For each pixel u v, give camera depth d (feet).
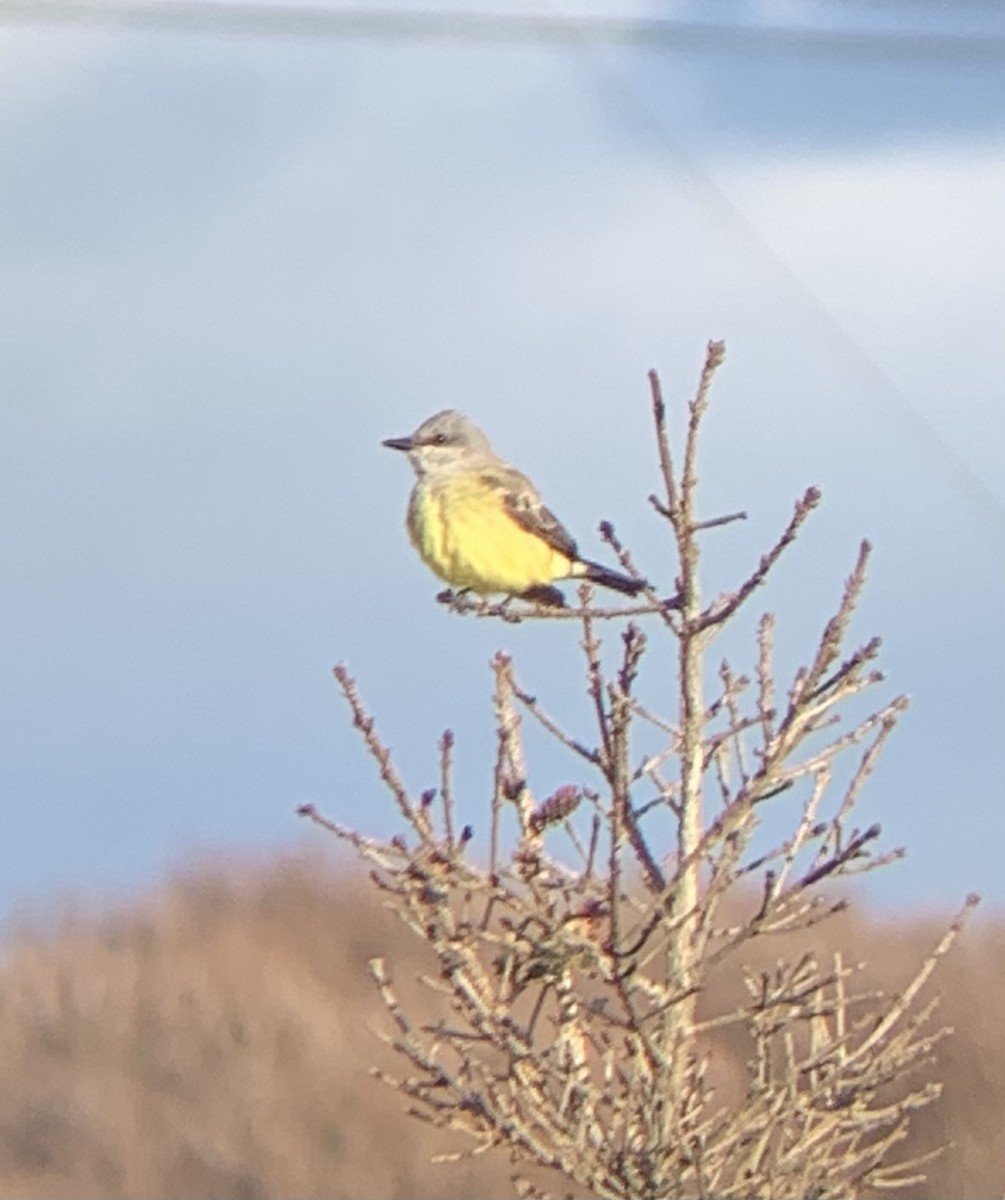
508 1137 34.19
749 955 55.42
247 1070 89.25
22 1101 91.15
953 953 79.51
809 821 34.76
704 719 35.22
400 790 33.83
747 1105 34.63
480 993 34.53
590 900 34.63
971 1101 75.87
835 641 33.96
